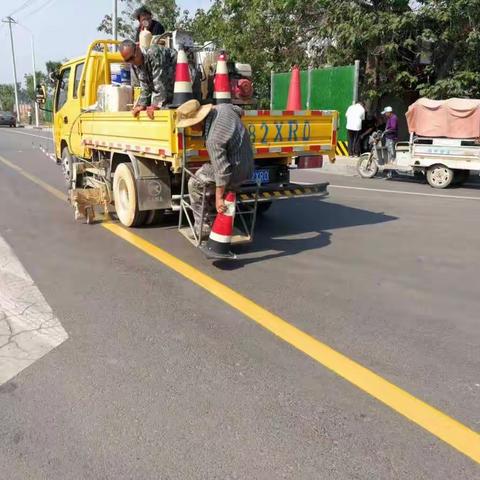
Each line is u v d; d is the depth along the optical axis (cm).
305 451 263
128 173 681
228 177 522
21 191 1014
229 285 496
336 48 1808
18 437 273
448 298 470
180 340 382
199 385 322
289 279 516
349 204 934
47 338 383
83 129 847
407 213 853
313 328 404
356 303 455
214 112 517
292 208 890
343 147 1772
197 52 680
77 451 262
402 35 1622
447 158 1155
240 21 2080
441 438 274
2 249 607
